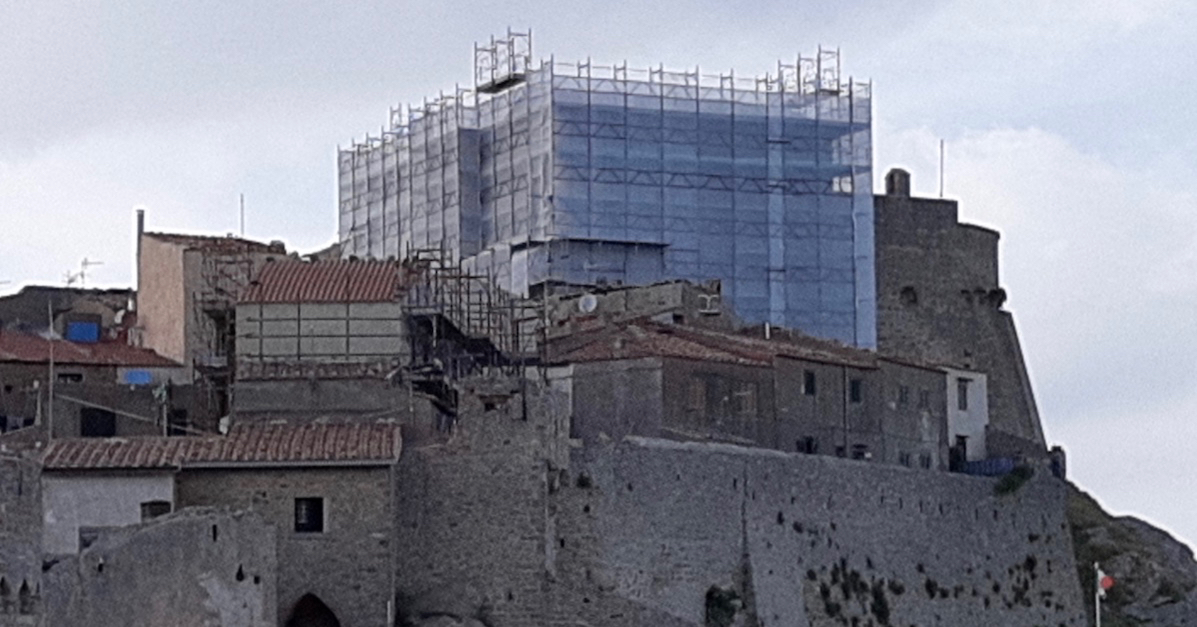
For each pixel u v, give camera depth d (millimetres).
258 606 114938
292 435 130375
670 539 142250
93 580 97750
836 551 155125
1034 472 173625
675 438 152875
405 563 132375
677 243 195250
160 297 166625
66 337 167500
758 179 198500
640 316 175375
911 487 162875
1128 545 179625
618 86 195500
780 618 148875
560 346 161750
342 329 146000
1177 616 178500
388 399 138750
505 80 198000
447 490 133625
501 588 133000
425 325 148125
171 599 104812
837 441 165625
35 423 146000
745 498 148125
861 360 170500
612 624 137125
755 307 197250
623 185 194125
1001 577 169125
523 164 195625
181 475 126938
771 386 160500
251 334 146125
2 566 87062
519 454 133625
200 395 148875
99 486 125750
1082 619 174875
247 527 114062
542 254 191250
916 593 161000
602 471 138500
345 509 128000
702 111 197500
